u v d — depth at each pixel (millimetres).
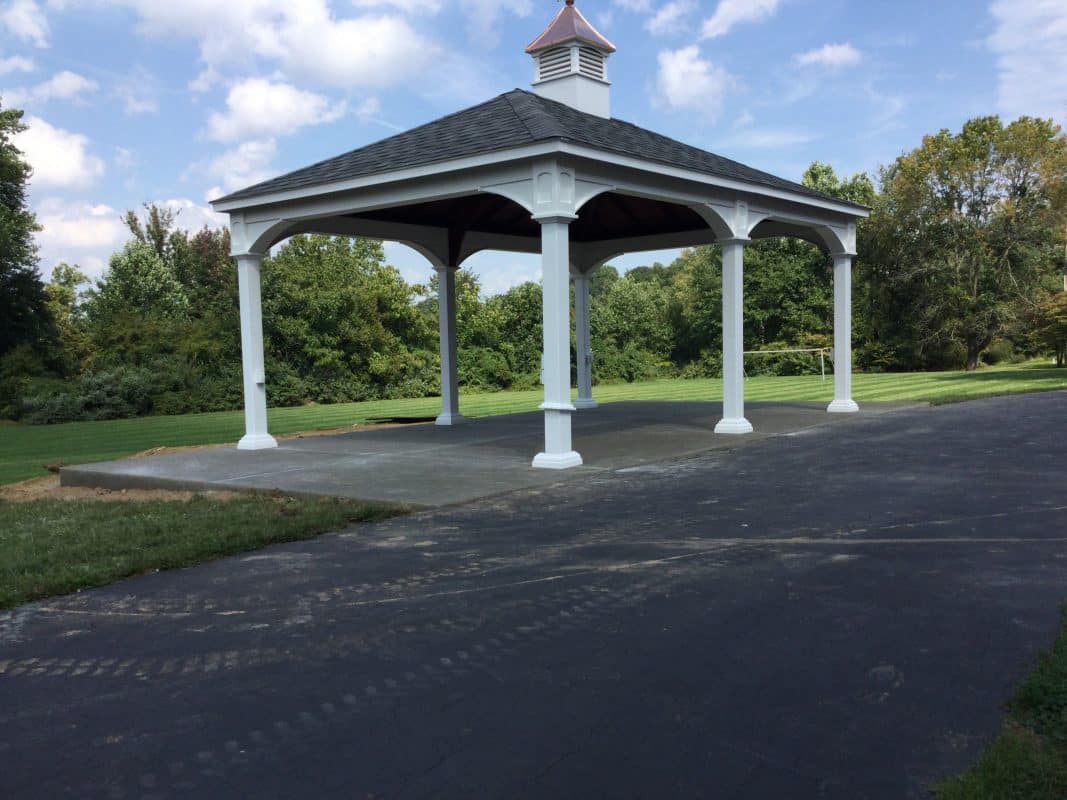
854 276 38312
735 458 9586
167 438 16406
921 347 36031
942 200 35031
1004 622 3895
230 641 4008
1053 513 6215
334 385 29047
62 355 30016
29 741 2996
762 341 39812
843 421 13180
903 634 3779
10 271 29641
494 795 2514
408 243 14648
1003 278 34156
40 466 12695
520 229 16859
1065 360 31828
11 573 5266
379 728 3010
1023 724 2859
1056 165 32250
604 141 9539
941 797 2398
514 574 5016
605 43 13078
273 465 9898
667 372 39844
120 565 5332
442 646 3840
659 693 3229
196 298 39469
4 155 29969
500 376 33000
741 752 2732
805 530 5906
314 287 29812
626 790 2514
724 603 4320
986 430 11430
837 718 2961
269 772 2713
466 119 11281
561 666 3545
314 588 4875
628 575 4902
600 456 9820
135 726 3100
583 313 17969
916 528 5859
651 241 17406
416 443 11930
